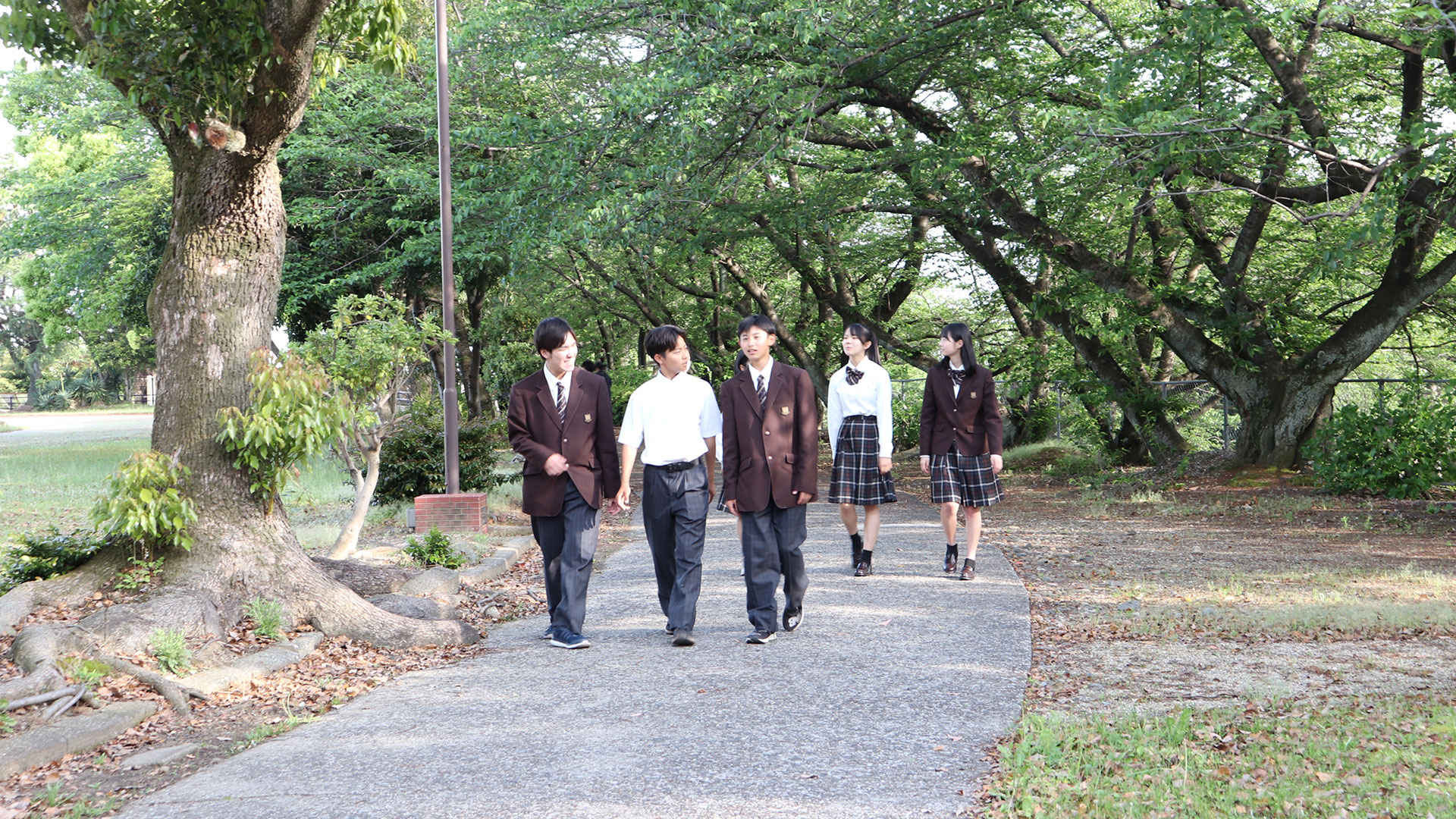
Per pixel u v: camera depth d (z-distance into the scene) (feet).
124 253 64.39
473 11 51.21
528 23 43.88
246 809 10.81
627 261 71.26
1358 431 37.99
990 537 30.55
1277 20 33.86
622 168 42.06
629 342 104.17
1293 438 42.65
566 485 17.88
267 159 18.65
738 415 17.72
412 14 58.49
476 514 31.68
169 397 18.49
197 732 13.91
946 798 10.61
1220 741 11.87
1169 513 35.55
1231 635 17.47
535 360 87.04
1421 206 34.73
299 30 17.46
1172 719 12.66
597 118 49.24
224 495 18.40
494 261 60.18
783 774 11.39
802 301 73.61
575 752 12.27
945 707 13.78
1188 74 34.04
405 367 27.45
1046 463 56.24
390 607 19.54
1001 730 12.80
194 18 17.06
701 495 17.99
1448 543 27.40
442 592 22.34
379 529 32.91
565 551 17.90
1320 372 42.04
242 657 16.67
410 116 57.62
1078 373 50.24
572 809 10.50
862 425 23.62
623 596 22.31
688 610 17.70
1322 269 32.73
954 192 44.83
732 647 17.33
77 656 15.26
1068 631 18.20
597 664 16.47
